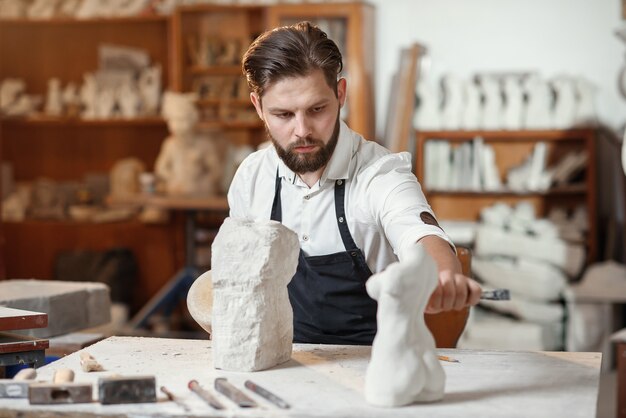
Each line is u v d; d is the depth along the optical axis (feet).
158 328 22.39
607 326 19.26
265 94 7.69
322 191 8.67
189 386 6.55
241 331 7.02
